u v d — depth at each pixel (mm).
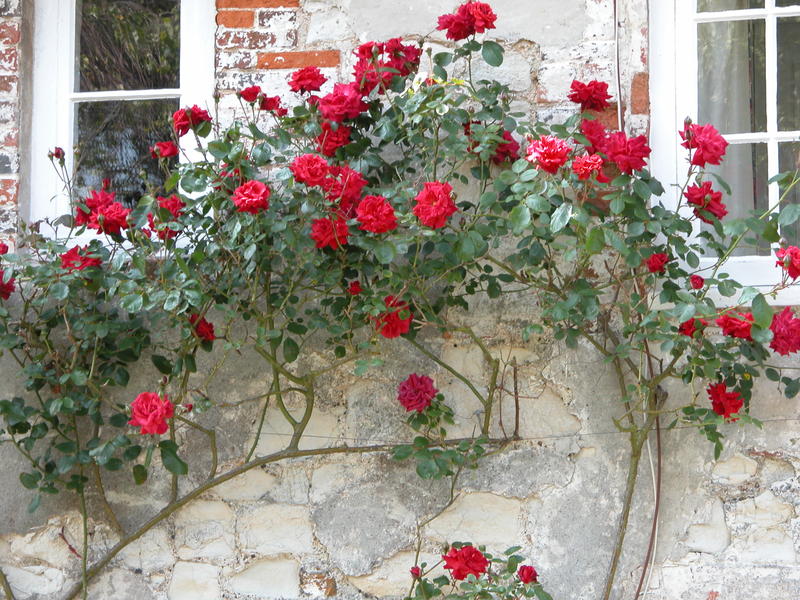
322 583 2910
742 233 2521
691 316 2395
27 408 2846
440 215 2424
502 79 2961
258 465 2904
